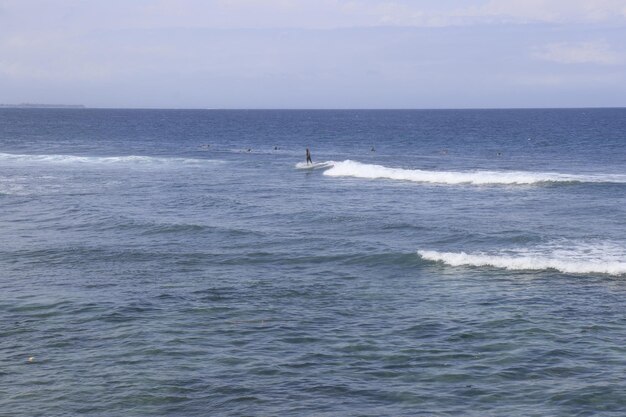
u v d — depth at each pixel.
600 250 33.12
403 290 27.16
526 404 17.09
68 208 46.06
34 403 17.19
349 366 19.58
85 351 20.67
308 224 40.19
